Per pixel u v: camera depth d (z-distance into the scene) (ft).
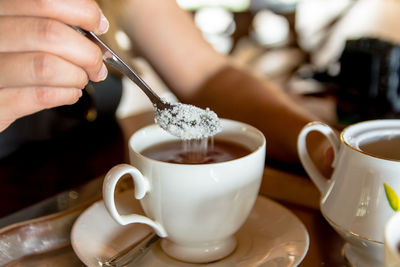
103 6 2.25
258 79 2.14
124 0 2.26
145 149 1.45
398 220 0.98
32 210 1.56
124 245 1.38
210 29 5.49
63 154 2.05
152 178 1.27
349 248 1.32
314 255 1.34
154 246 1.39
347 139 1.30
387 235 0.94
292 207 1.55
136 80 1.36
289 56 4.79
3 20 1.26
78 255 1.30
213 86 2.15
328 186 1.32
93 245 1.35
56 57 1.25
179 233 1.32
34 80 1.27
